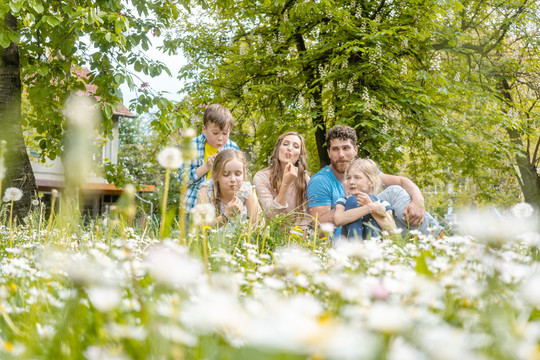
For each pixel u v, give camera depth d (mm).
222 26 12328
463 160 10977
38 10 4898
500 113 10539
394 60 9641
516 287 894
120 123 31562
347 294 796
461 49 11289
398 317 411
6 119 5641
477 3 12070
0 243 2365
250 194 2742
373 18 10445
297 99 10070
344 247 1530
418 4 9750
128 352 559
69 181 572
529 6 11695
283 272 1224
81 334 690
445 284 904
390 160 9227
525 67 11727
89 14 5137
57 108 6047
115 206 958
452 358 419
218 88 11445
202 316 458
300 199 4004
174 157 1019
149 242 2203
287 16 9320
